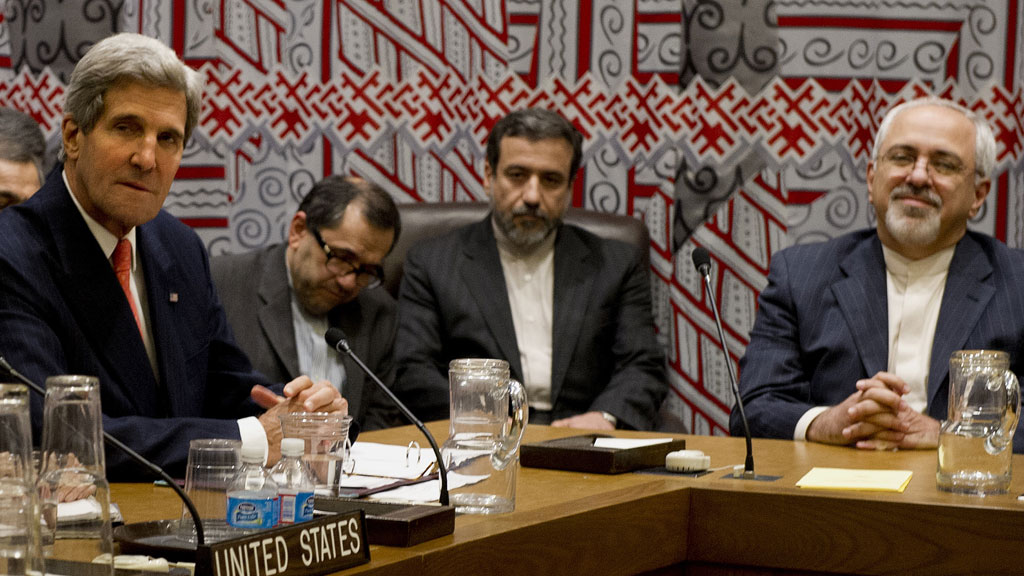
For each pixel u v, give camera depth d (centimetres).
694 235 618
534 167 531
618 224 579
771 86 608
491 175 550
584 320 538
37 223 308
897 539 255
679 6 612
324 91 629
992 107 594
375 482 268
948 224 446
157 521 211
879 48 602
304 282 477
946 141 441
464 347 533
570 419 494
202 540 181
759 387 443
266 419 302
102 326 312
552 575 229
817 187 609
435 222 575
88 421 175
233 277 482
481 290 535
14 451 155
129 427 281
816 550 262
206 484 199
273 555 175
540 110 540
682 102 616
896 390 370
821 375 444
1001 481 270
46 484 172
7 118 459
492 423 241
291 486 200
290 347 471
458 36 625
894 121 456
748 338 612
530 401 550
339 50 627
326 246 469
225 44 628
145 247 343
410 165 631
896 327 448
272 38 629
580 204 627
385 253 482
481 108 625
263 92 630
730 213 614
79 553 171
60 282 306
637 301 551
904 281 455
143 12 625
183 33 626
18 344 289
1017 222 593
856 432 365
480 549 210
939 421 383
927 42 599
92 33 627
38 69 631
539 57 623
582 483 285
